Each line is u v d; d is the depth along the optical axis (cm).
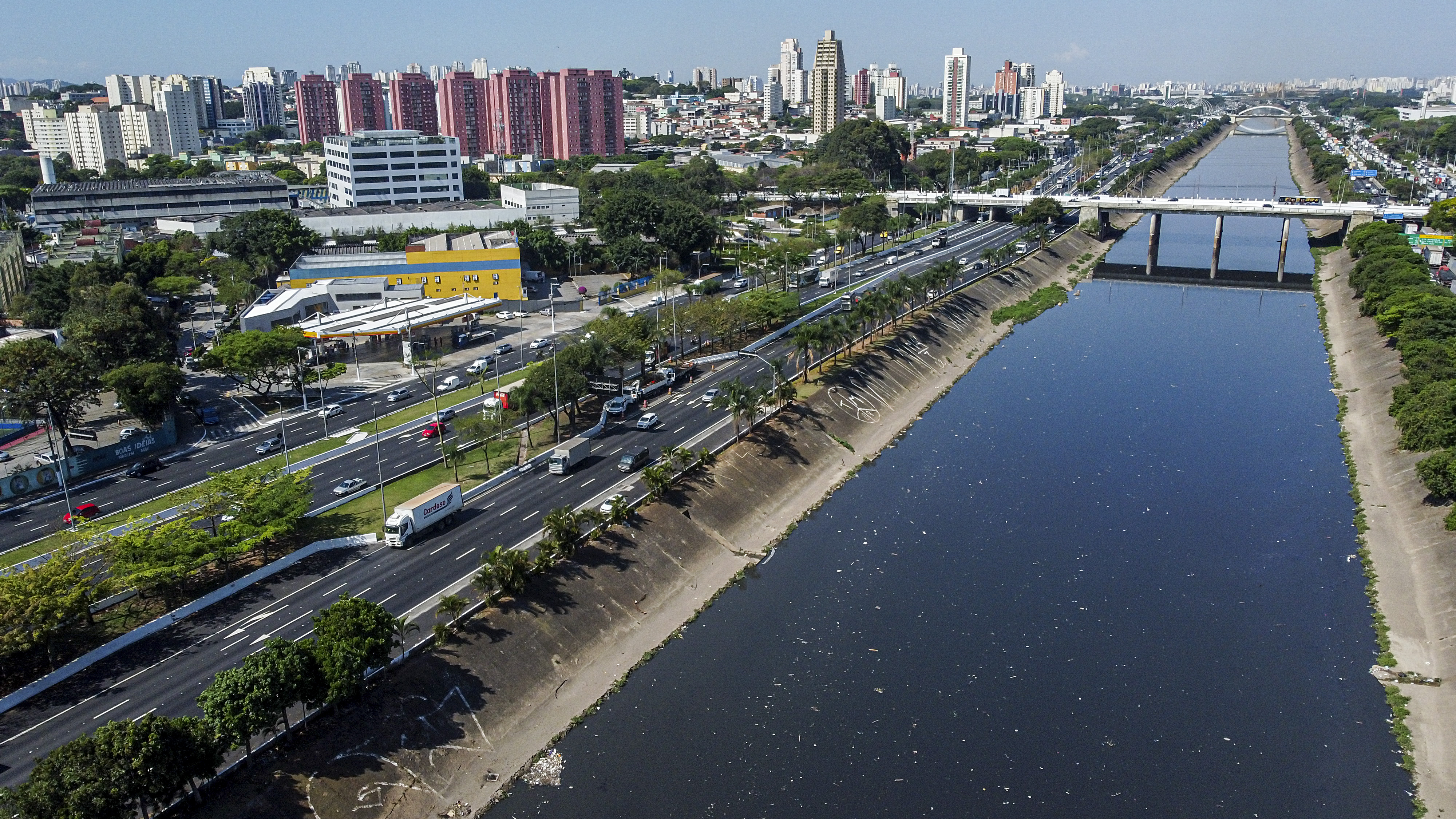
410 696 9681
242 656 10369
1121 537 14125
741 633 11719
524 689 10306
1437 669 10825
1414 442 15638
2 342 19312
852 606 12306
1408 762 9444
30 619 9662
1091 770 9356
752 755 9556
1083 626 11812
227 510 12600
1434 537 13312
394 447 16700
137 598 11444
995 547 13850
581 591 11725
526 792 9106
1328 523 14500
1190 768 9388
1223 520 14638
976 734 9862
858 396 19350
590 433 17062
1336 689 10594
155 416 16512
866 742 9731
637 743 9750
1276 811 8850
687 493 14312
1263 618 11988
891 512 15050
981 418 19262
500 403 16425
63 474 14812
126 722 7919
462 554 12594
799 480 15938
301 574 12150
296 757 8838
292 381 19725
